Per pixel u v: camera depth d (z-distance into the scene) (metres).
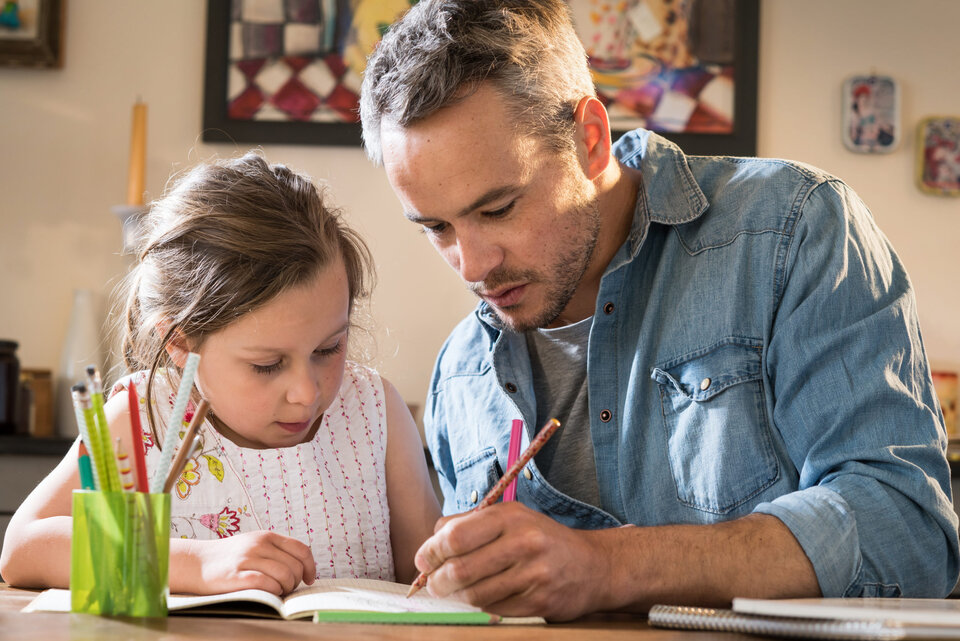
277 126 2.46
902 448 0.99
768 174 1.19
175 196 1.21
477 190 1.02
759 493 1.09
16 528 1.05
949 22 2.52
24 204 2.48
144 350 1.22
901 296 1.10
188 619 0.76
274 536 0.95
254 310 1.09
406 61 1.03
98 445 0.78
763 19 2.50
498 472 1.27
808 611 0.66
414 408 2.31
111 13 2.50
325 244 1.15
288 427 1.17
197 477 1.20
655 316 1.19
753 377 1.12
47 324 2.46
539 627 0.77
